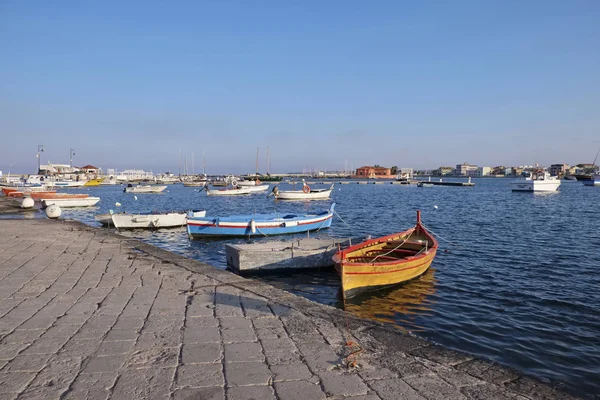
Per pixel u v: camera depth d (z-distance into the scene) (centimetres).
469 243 2189
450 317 1059
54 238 1691
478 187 11525
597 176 11288
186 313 711
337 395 437
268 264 1526
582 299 1204
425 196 7338
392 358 537
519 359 812
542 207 4697
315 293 1302
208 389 444
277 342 581
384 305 1158
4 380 459
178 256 1290
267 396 431
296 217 2627
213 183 11919
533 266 1634
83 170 15400
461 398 441
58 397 424
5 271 1054
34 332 612
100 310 726
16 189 6288
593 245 2114
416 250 1525
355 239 1766
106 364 504
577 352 845
